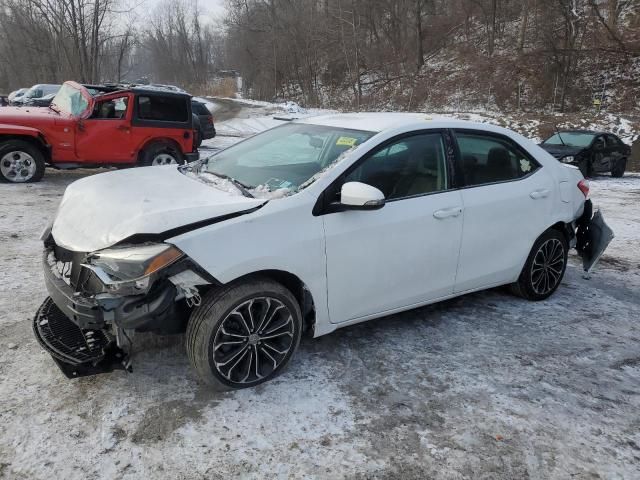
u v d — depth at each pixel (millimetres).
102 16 27344
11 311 4129
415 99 35906
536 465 2734
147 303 2803
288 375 3404
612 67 31875
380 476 2609
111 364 2973
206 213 2990
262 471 2594
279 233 3133
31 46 35438
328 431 2904
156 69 72438
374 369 3541
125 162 10086
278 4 47219
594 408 3250
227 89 52906
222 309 3012
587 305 4898
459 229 3994
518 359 3789
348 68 43000
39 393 3082
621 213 9938
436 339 4023
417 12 39156
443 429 2975
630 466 2762
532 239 4574
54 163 9531
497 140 4410
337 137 3863
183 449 2701
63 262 3199
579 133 16375
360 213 3457
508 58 35031
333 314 3496
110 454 2643
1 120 8984
